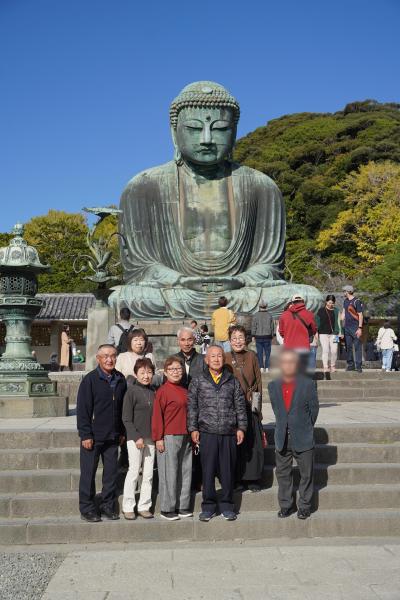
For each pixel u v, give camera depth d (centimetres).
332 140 5997
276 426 692
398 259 2919
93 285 3962
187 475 693
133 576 564
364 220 4303
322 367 1752
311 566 584
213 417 682
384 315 2972
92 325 1566
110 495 687
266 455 780
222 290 1831
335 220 4725
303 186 5006
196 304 1788
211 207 1956
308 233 4962
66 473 738
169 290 1811
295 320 1012
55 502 703
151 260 1945
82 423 680
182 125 1927
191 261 1916
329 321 1511
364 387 1376
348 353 1530
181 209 1959
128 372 804
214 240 1939
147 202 1970
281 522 675
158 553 629
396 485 746
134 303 1780
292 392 686
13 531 663
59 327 3198
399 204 4197
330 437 823
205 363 707
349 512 700
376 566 583
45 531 665
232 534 671
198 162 1934
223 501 684
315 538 672
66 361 2247
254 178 2002
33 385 1009
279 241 1984
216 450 682
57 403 1011
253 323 1433
